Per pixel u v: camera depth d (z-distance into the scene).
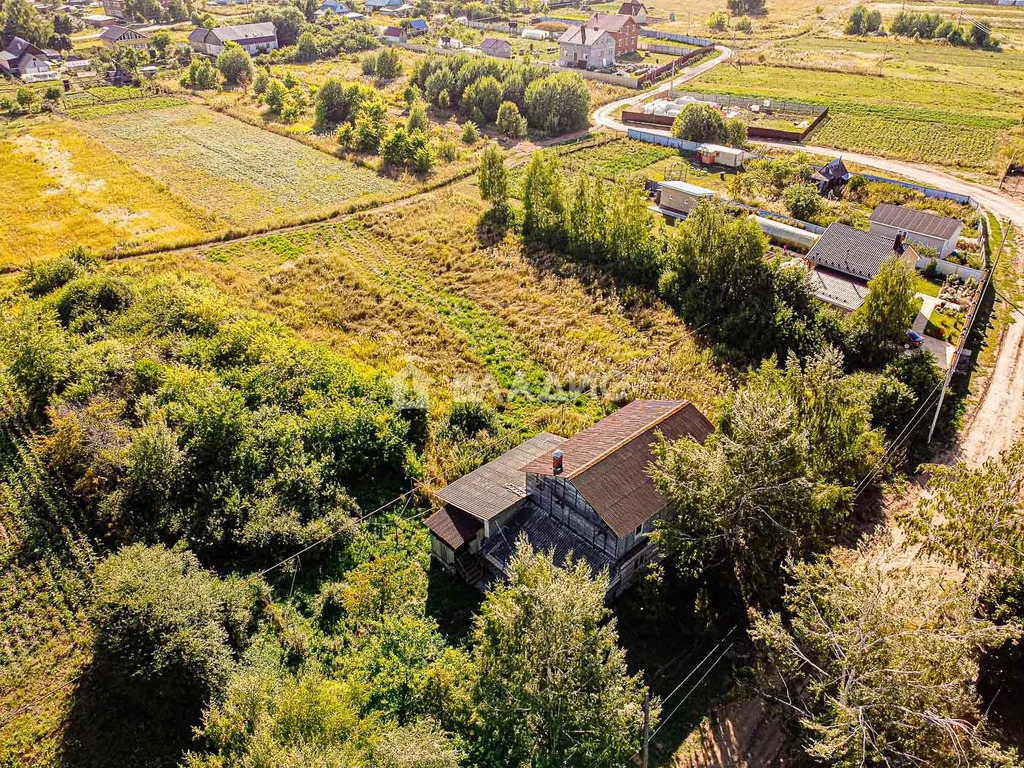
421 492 48.81
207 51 175.88
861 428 43.00
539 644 29.58
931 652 28.00
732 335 64.88
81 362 57.06
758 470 36.00
